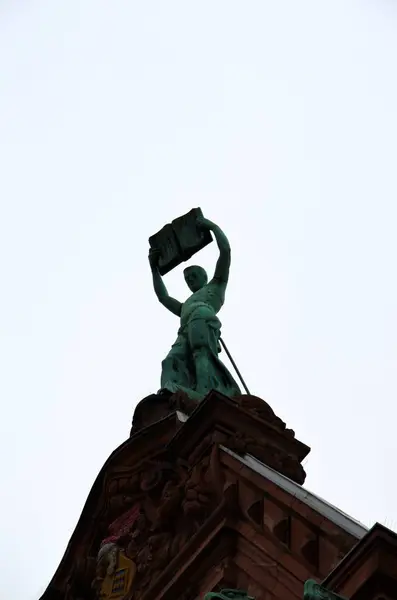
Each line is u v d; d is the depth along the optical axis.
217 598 37.59
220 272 63.44
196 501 49.75
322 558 43.44
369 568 36.72
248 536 46.91
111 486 54.41
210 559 48.00
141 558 51.31
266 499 47.00
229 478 49.16
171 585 48.66
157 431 54.06
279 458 51.53
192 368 60.00
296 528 44.94
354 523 43.59
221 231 64.00
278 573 44.75
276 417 53.31
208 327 60.69
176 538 50.41
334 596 36.44
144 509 53.09
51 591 56.31
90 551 55.25
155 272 65.12
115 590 51.75
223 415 52.16
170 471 52.97
